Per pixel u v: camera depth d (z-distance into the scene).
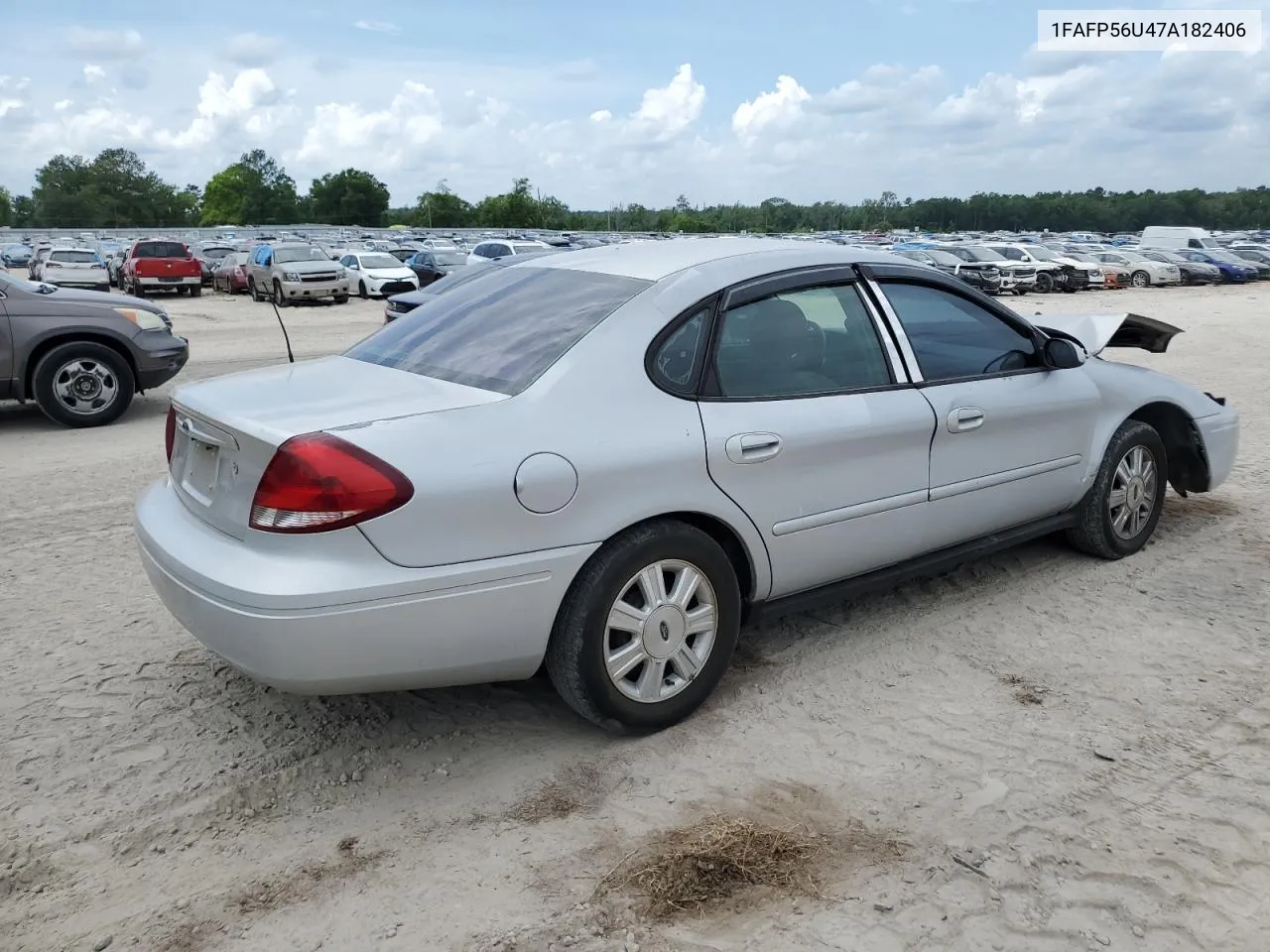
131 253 32.50
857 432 3.88
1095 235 86.69
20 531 6.00
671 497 3.41
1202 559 5.29
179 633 4.48
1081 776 3.29
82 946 2.58
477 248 32.25
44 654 4.25
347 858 2.93
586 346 3.42
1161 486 5.37
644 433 3.37
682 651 3.55
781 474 3.69
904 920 2.63
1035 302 28.83
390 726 3.67
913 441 4.09
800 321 3.90
